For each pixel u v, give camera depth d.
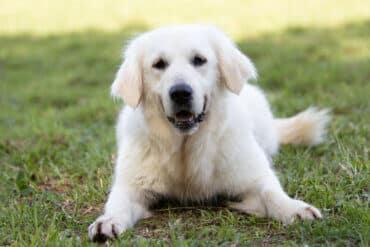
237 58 6.27
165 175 6.17
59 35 19.27
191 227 5.64
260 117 7.48
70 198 6.62
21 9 23.78
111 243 5.25
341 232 5.11
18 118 11.00
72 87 13.53
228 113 6.19
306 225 5.26
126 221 5.62
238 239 5.16
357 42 15.40
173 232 5.29
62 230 5.74
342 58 13.74
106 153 7.94
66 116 10.63
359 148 7.58
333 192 6.16
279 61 13.83
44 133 9.22
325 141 8.12
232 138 6.15
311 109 8.48
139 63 6.16
